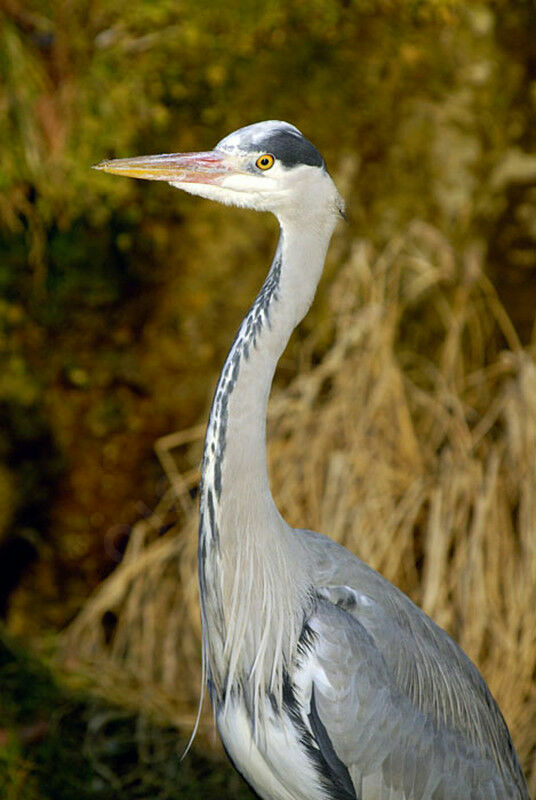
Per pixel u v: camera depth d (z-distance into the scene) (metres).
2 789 8.07
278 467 9.34
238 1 10.23
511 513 9.09
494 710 5.97
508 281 10.86
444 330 10.62
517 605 8.57
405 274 10.55
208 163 5.22
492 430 9.90
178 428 11.02
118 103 10.02
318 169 5.23
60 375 10.95
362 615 5.34
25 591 10.77
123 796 8.30
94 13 9.70
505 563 8.77
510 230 10.88
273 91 10.69
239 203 5.27
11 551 10.80
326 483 9.16
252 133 5.21
